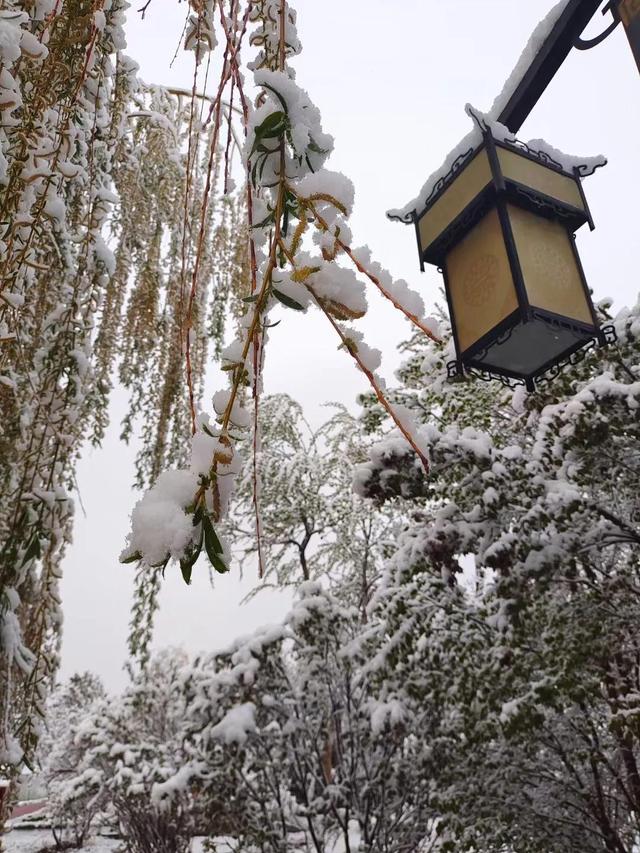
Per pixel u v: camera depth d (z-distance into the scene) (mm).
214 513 364
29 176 833
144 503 365
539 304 1332
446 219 1516
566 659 2891
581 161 1534
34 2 946
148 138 2195
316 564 8836
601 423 2746
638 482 3049
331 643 4863
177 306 1976
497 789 3523
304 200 434
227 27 629
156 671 8828
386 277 468
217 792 4484
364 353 424
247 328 467
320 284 416
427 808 4230
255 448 499
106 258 1519
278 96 448
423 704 4109
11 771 1320
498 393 4301
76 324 1460
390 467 3061
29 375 1392
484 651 3297
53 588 1434
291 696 4883
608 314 3406
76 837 9484
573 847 3363
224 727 4418
